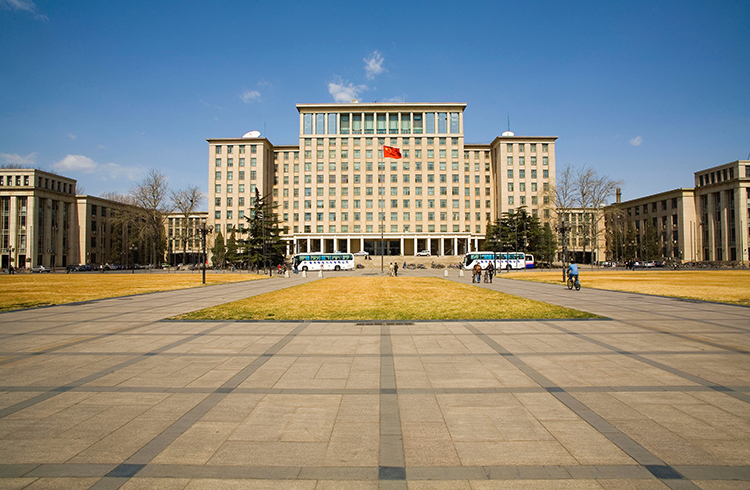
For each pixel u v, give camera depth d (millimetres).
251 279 38312
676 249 83125
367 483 3303
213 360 7297
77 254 79750
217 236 81375
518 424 4438
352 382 5992
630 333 9711
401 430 4305
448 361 7180
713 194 78062
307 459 3701
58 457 3754
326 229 88000
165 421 4566
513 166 89062
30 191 71875
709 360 7145
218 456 3762
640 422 4477
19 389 5684
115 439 4117
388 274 50500
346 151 89000
